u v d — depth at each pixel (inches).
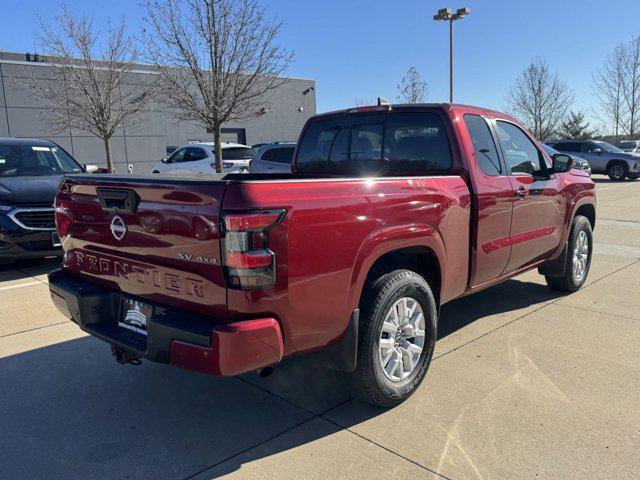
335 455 116.0
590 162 967.6
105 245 129.1
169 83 590.6
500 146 178.1
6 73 893.8
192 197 104.8
